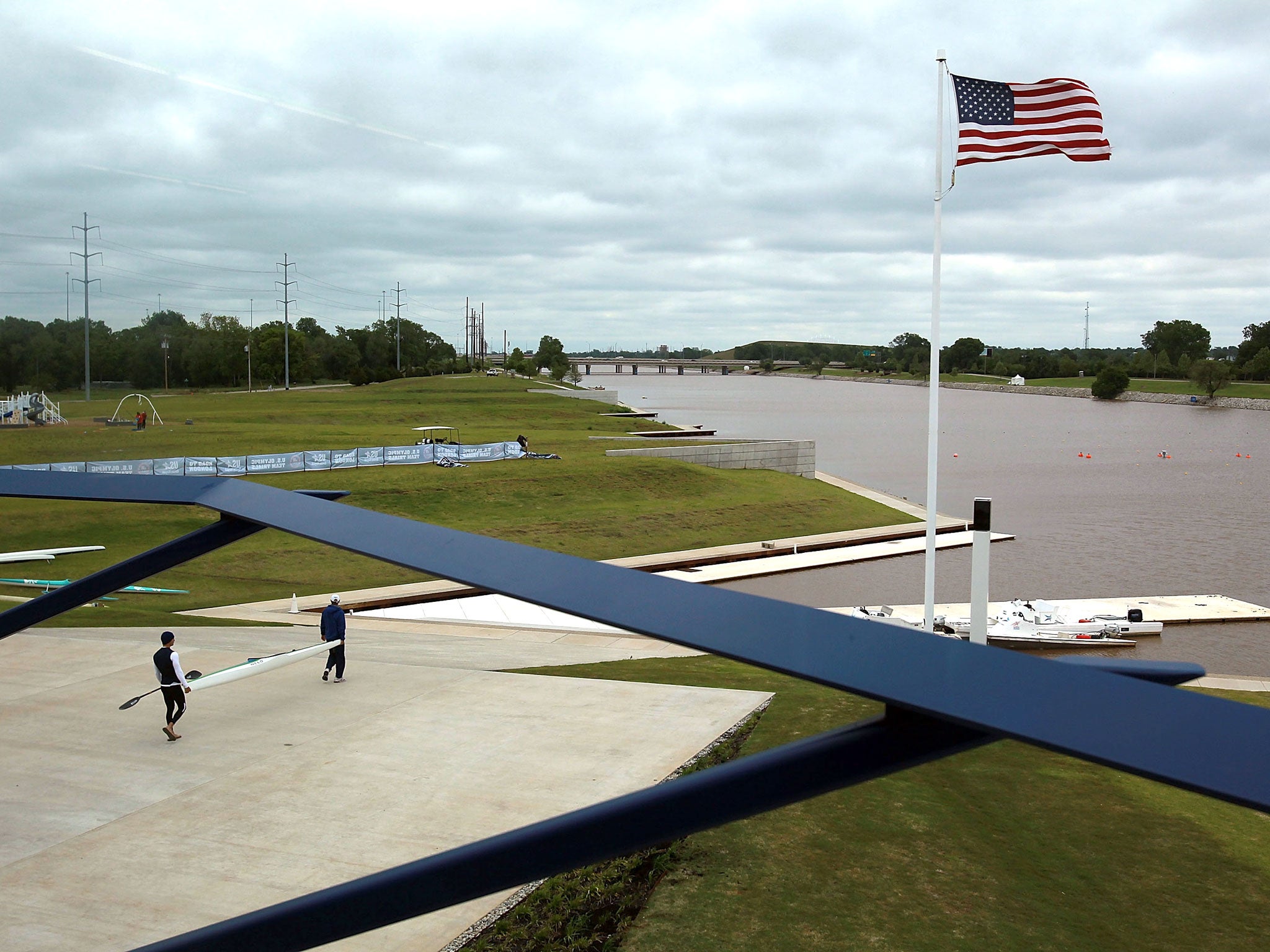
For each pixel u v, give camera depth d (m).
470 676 17.12
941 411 180.62
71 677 16.84
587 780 12.16
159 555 5.61
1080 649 30.17
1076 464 91.75
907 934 8.98
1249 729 1.97
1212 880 10.30
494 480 53.25
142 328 126.69
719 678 17.69
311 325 197.62
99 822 11.05
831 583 41.25
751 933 8.90
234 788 11.98
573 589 2.87
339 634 16.69
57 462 53.12
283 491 4.37
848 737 2.55
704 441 82.38
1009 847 10.84
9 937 8.68
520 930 8.99
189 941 3.19
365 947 8.71
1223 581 42.44
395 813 11.26
